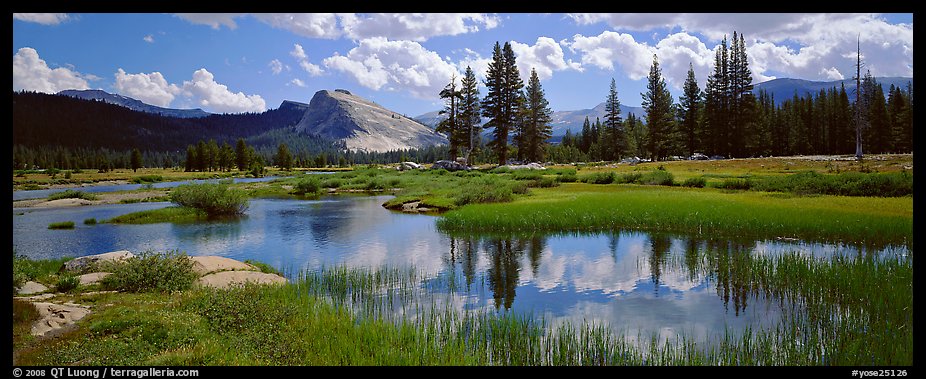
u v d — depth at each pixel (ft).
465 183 179.73
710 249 65.36
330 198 168.14
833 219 74.49
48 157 536.42
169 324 32.73
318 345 30.27
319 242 80.12
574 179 178.40
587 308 42.75
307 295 42.34
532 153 285.43
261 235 87.92
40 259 68.13
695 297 45.11
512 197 125.08
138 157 490.90
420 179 225.35
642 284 50.11
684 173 182.39
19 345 28.30
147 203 153.69
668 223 81.82
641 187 150.61
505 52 265.34
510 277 54.19
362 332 32.60
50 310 34.19
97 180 322.14
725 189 135.95
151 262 46.42
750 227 74.74
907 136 272.72
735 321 38.27
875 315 35.86
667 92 282.97
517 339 32.73
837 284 43.57
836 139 308.81
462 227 89.04
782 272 49.14
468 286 50.65
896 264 47.96
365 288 49.37
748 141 249.34
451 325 37.17
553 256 64.85
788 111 332.19
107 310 36.32
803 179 124.77
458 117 286.46
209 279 48.19
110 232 93.04
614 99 312.29
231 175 405.18
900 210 82.07
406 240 80.28
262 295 41.09
